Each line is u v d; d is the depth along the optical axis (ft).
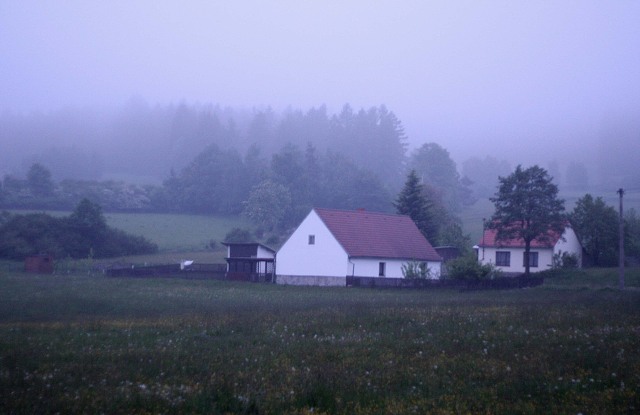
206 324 70.23
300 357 45.52
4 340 56.49
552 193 201.36
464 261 169.07
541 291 144.36
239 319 75.77
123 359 45.11
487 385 35.58
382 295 137.69
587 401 30.66
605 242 227.81
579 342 50.03
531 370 38.42
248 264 219.00
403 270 182.70
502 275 190.60
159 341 56.03
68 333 62.90
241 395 32.76
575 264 215.72
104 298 119.44
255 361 43.78
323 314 81.56
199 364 42.80
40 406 30.04
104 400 31.60
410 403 31.30
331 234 192.24
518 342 50.90
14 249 256.52
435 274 209.67
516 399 31.94
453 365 41.29
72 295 125.80
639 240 244.42
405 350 48.39
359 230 201.57
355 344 52.08
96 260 265.34
